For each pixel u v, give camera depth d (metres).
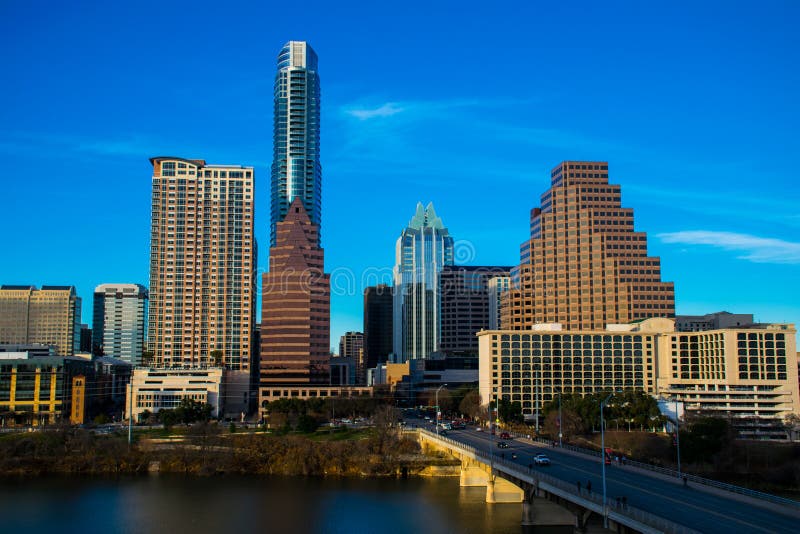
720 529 109.12
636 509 117.19
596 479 159.00
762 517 117.81
